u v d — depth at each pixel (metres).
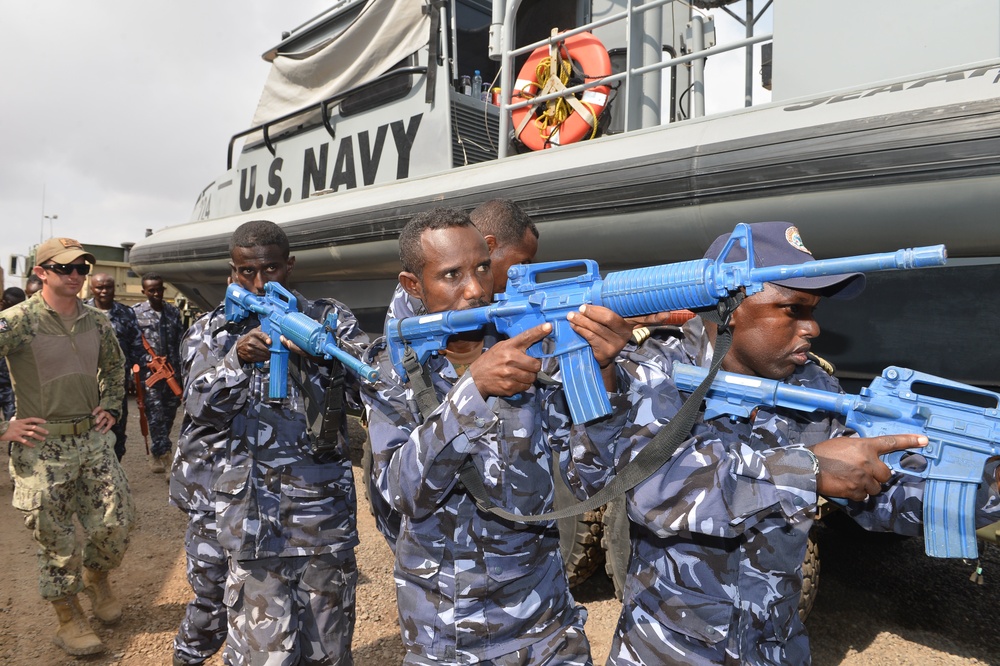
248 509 2.35
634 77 4.18
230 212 6.68
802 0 3.19
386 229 4.47
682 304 1.36
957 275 2.79
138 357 6.14
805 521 1.40
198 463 2.65
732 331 1.53
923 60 2.88
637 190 3.37
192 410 2.39
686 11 5.64
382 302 5.10
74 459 3.37
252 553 2.32
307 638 2.42
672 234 3.36
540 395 1.71
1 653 3.34
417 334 1.65
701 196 3.19
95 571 3.57
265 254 2.54
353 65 5.20
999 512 1.45
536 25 5.73
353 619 2.53
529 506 1.66
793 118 3.04
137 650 3.38
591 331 1.41
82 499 3.46
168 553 4.51
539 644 1.67
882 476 1.41
